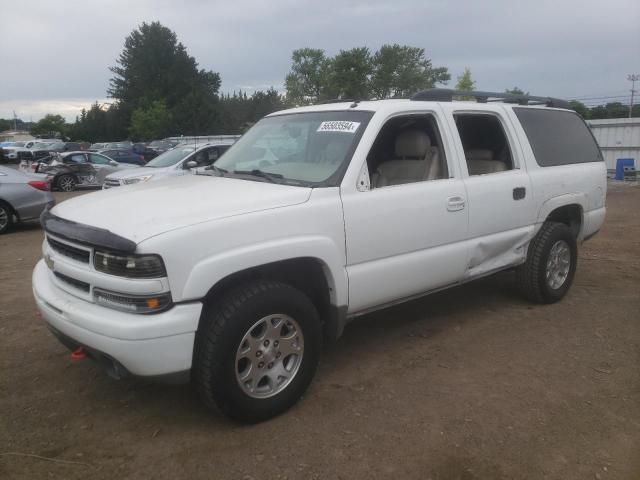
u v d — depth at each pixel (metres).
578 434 3.24
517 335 4.73
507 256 4.99
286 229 3.29
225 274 3.03
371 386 3.81
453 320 5.08
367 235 3.71
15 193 10.36
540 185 5.08
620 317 5.16
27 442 3.17
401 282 3.99
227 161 4.48
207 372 3.06
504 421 3.37
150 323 2.85
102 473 2.89
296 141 4.18
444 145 4.37
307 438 3.18
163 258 2.85
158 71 79.06
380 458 3.00
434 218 4.13
